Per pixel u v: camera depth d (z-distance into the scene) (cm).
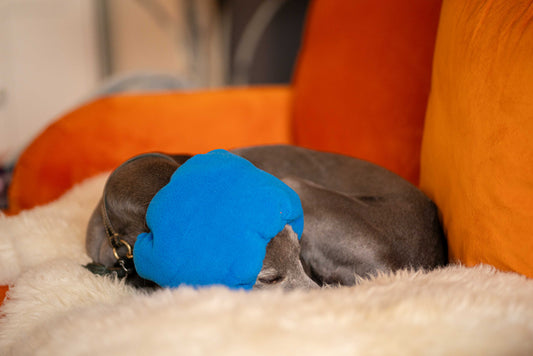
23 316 112
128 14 427
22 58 397
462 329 80
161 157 151
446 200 135
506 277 100
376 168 163
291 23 388
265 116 227
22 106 405
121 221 137
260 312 84
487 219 109
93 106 214
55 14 398
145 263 106
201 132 219
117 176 142
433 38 167
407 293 93
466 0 127
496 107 106
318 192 151
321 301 90
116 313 92
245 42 413
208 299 89
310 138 206
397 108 172
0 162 389
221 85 498
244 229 98
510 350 78
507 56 105
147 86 281
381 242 142
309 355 74
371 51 183
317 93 203
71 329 90
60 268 125
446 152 132
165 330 80
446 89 133
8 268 144
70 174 202
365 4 192
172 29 463
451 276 105
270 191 101
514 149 101
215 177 103
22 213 163
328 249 145
